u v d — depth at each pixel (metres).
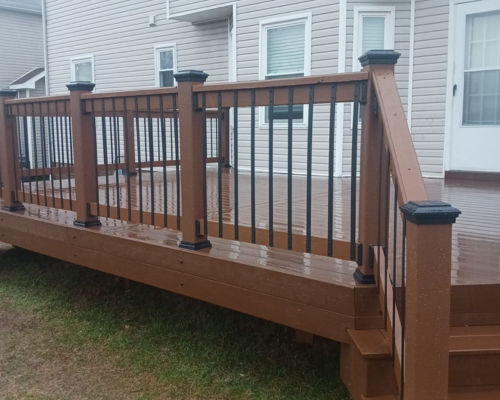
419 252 1.49
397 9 6.40
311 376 2.63
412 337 1.54
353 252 2.25
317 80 2.23
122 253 3.17
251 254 2.75
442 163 6.40
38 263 5.00
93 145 3.46
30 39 17.11
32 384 2.72
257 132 7.56
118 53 10.32
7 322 3.59
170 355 2.98
